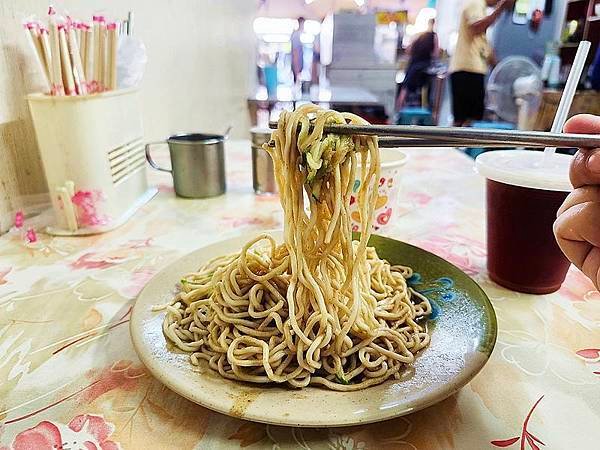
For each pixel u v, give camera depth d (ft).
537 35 12.80
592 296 2.59
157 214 3.95
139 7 5.33
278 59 15.01
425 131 1.62
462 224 3.73
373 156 1.94
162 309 2.17
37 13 3.62
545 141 1.46
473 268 2.94
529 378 1.90
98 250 3.21
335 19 13.98
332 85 14.58
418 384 1.66
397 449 1.54
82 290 2.63
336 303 2.05
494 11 11.01
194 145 4.19
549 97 9.30
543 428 1.63
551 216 2.34
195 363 1.85
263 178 4.47
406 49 14.92
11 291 2.61
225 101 9.38
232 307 2.14
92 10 4.39
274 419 1.47
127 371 1.94
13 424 1.63
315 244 2.06
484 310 2.01
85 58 3.48
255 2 12.90
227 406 1.53
